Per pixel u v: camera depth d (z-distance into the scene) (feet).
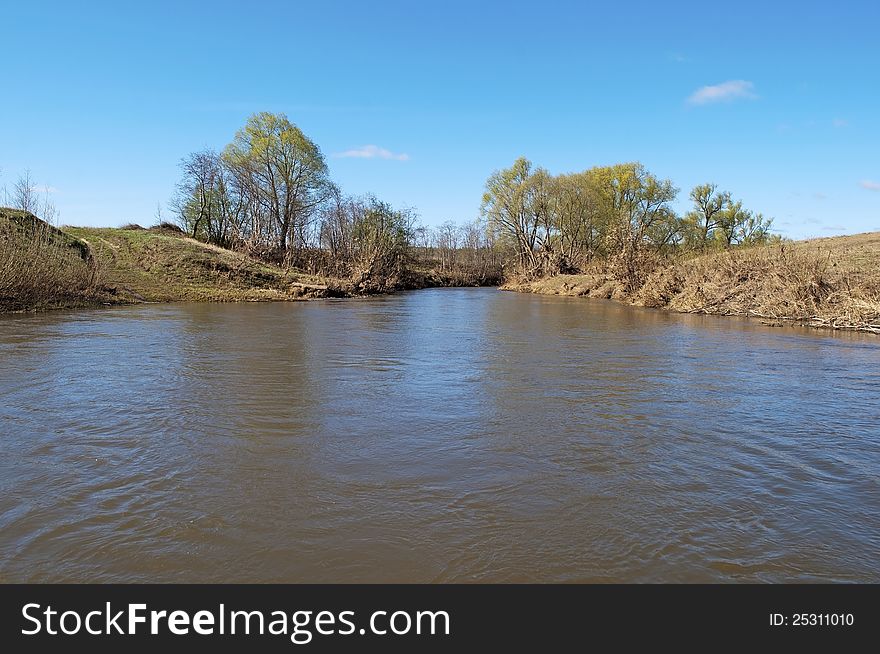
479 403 22.20
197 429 18.44
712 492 13.78
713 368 29.73
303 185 133.80
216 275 92.68
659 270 79.61
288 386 24.88
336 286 101.55
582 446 17.11
